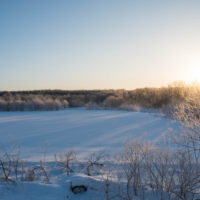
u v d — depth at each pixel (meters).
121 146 8.70
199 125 4.50
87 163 5.24
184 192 3.09
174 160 4.21
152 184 3.43
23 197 3.11
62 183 3.58
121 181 3.65
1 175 4.27
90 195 3.22
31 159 6.36
